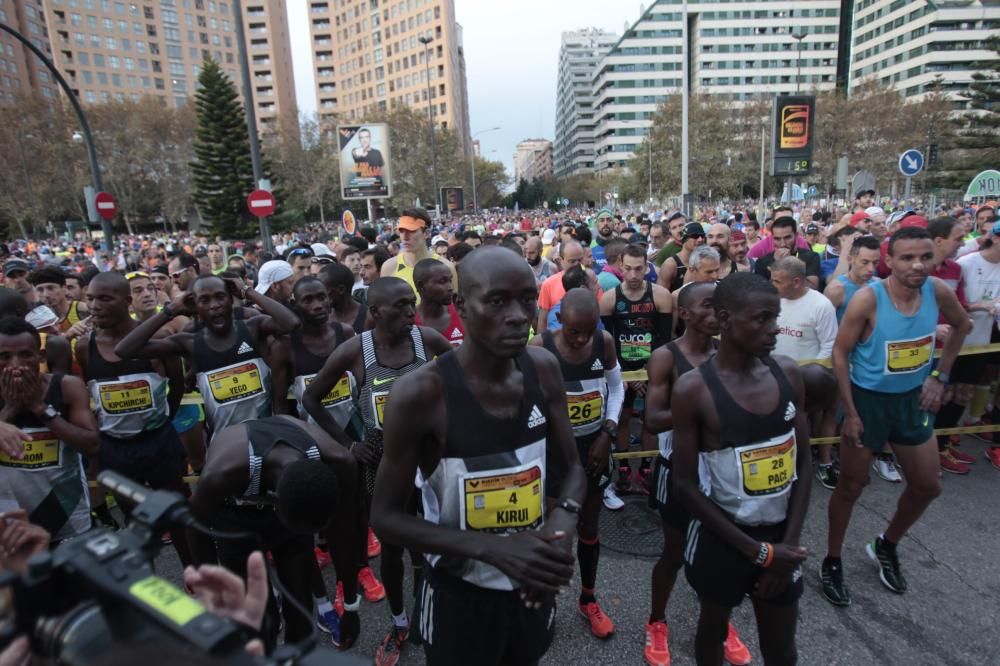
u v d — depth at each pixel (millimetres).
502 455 1657
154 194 60469
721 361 2178
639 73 116812
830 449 4484
